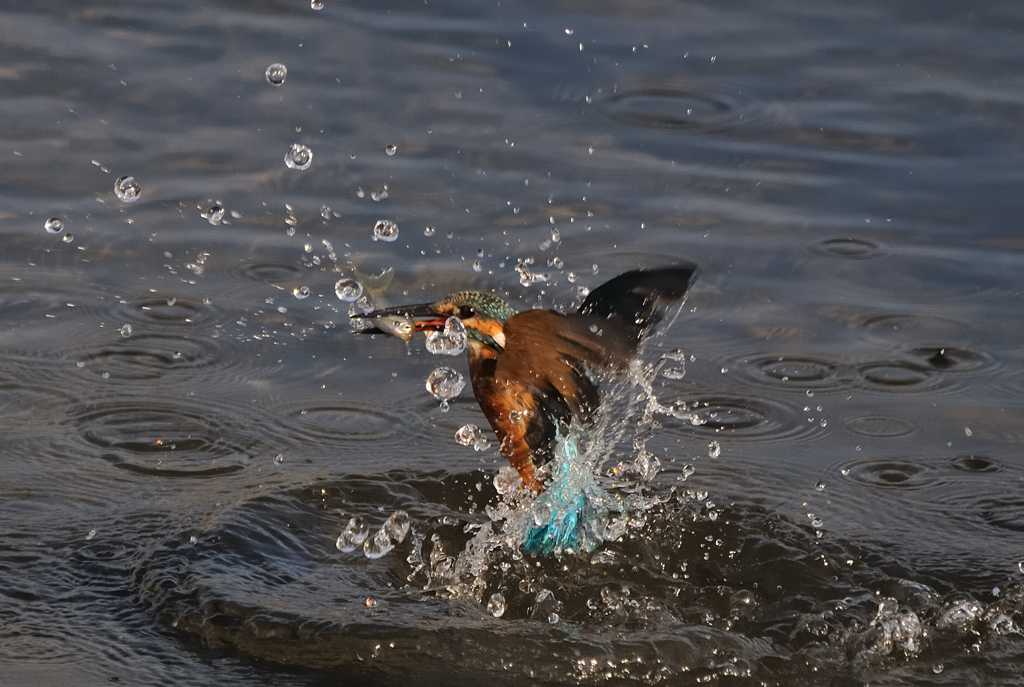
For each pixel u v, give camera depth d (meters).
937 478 15.88
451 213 21.84
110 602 12.62
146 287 19.86
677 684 11.75
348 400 17.52
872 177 23.66
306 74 26.19
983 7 30.47
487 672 11.81
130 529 14.03
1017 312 19.91
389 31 28.22
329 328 19.31
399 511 14.80
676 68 27.23
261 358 18.42
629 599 13.18
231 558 13.39
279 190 22.34
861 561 13.91
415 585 13.34
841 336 19.34
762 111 25.70
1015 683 11.90
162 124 24.11
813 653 12.25
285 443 16.27
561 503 14.15
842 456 16.36
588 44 27.95
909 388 18.05
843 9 30.41
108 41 27.23
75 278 19.98
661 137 24.59
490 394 14.38
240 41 27.48
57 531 13.91
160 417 16.69
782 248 21.48
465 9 29.62
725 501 15.16
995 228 22.20
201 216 21.59
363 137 24.00
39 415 16.53
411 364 18.66
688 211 22.34
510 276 20.05
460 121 24.69
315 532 14.22
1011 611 13.02
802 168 23.89
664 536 14.40
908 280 20.83
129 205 21.77
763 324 19.59
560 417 14.32
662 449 16.39
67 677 11.30
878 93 26.45
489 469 15.86
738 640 12.38
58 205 21.67
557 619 12.83
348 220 21.56
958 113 25.70
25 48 26.64
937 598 13.15
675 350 18.89
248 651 11.91
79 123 24.02
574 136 24.44
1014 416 17.34
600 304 12.47
